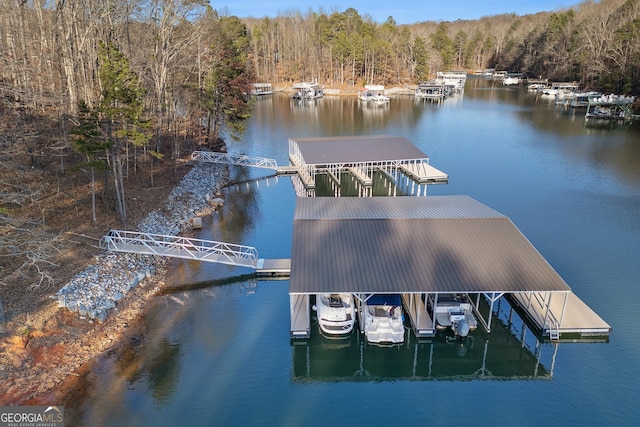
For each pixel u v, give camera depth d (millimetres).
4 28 31969
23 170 25391
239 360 19484
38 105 31438
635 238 30781
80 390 17109
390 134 67625
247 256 27672
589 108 82250
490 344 20844
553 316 21219
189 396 17344
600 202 38031
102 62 24719
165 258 27859
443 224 23250
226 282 25562
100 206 29141
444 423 16438
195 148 50625
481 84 141750
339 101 107125
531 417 16672
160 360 19172
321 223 23250
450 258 21047
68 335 19219
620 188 41750
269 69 130500
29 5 36219
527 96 112312
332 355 20938
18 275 20953
